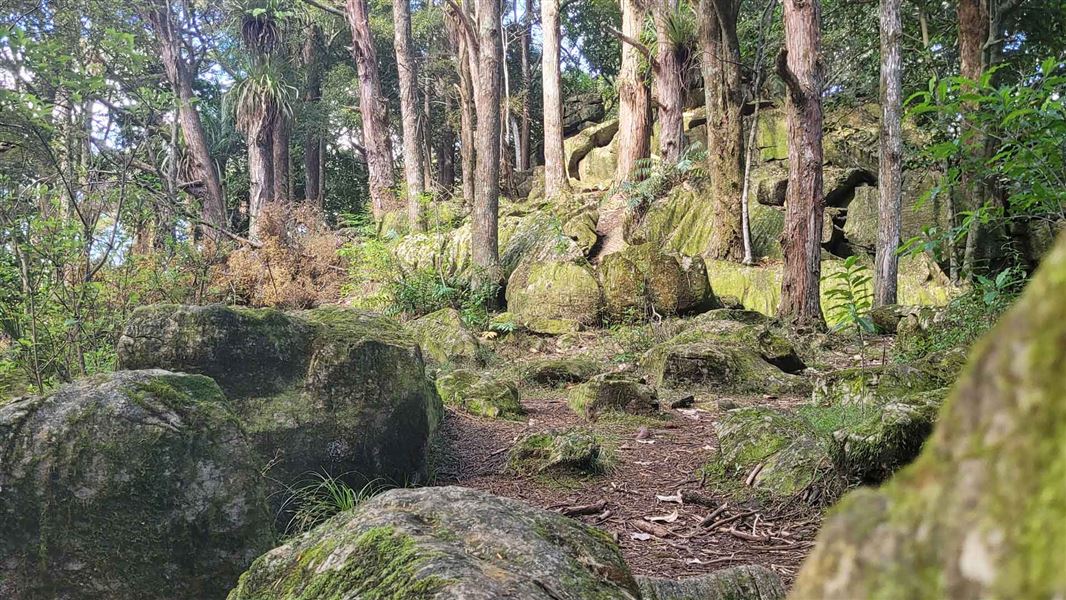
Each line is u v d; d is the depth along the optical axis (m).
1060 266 0.33
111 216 6.53
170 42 20.00
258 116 27.48
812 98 13.07
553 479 5.27
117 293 6.44
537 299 14.94
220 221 15.72
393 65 37.59
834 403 7.02
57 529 2.87
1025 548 0.31
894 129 13.95
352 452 4.47
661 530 4.32
